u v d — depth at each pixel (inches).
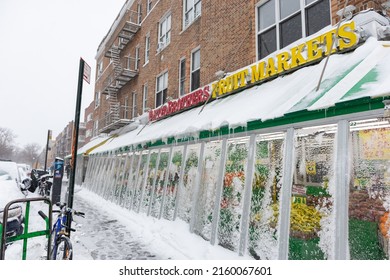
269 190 197.5
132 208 414.6
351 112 148.1
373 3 202.1
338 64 193.3
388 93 125.6
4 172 353.7
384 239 133.3
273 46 301.6
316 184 167.0
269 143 205.8
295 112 171.2
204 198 267.0
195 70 464.1
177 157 337.7
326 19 244.8
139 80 709.9
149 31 676.7
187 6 518.0
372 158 143.2
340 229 146.5
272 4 308.7
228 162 244.7
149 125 526.9
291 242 173.0
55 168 400.5
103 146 719.7
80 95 231.5
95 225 334.0
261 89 267.7
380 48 173.8
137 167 445.1
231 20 365.4
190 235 262.4
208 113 304.3
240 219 215.2
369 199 141.6
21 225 236.1
